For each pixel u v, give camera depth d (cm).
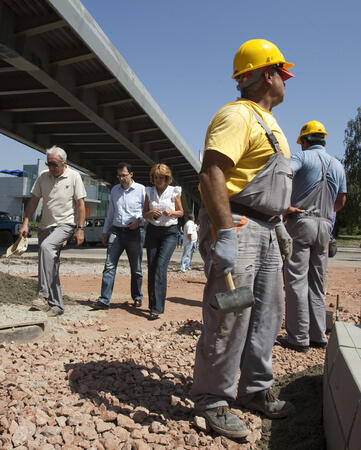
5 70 1227
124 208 606
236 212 257
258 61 267
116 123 1784
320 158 434
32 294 579
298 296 430
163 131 1966
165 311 621
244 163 256
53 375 325
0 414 252
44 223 519
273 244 271
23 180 6062
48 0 940
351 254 2661
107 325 509
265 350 281
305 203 431
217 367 254
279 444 253
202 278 1121
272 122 267
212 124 254
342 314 621
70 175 513
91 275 1068
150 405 284
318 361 405
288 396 320
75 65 1341
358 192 5166
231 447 242
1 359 347
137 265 627
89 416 261
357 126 5378
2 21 1015
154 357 386
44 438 235
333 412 228
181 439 243
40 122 1761
